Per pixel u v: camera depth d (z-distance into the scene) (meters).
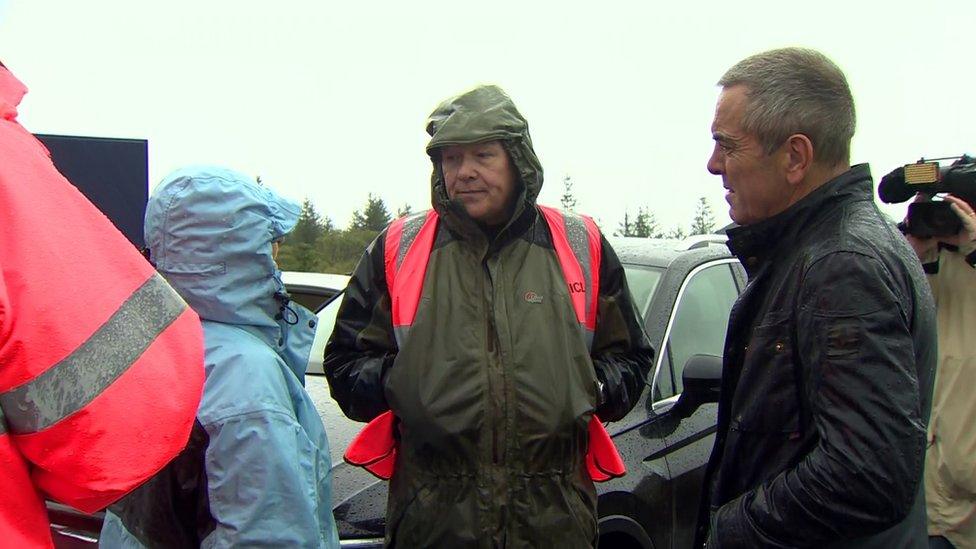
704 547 1.86
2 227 1.02
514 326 2.02
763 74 1.68
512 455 1.99
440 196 2.12
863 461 1.41
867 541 1.58
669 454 3.07
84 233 1.10
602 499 2.70
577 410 2.00
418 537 2.02
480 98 2.07
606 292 2.28
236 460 1.61
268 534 1.60
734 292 3.90
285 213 1.94
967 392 2.58
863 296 1.47
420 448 2.01
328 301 4.38
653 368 3.19
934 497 2.69
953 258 2.63
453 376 1.99
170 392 1.13
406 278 2.12
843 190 1.65
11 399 1.01
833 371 1.46
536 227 2.19
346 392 2.22
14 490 1.04
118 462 1.07
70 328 1.03
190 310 1.22
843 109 1.66
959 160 2.69
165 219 1.78
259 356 1.74
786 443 1.60
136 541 1.64
